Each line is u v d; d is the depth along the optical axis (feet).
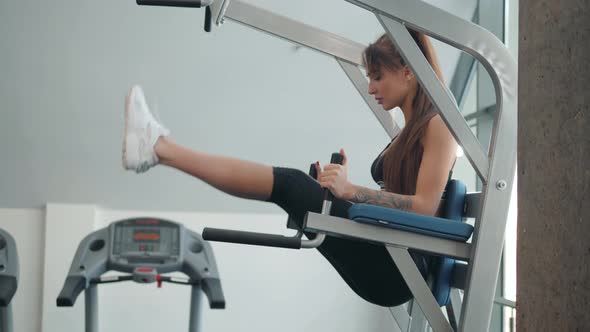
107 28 13.07
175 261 11.32
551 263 5.09
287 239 5.79
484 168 6.18
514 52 13.15
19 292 14.74
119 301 14.98
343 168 6.03
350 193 6.01
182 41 13.29
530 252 5.35
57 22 12.94
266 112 14.39
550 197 5.16
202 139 14.78
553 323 5.03
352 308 15.66
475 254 6.09
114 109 14.01
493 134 6.25
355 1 5.97
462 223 6.08
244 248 15.44
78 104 13.85
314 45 7.86
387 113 7.96
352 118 14.64
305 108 14.39
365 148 15.10
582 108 4.91
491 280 6.10
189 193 15.02
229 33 13.23
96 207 15.15
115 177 14.69
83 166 14.53
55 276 14.62
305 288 15.57
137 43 13.29
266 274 15.48
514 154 6.22
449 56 13.80
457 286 6.41
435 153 6.42
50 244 14.66
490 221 6.13
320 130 14.78
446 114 6.09
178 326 15.12
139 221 11.62
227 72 13.75
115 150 14.39
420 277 6.03
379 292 6.66
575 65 4.99
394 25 6.05
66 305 10.64
